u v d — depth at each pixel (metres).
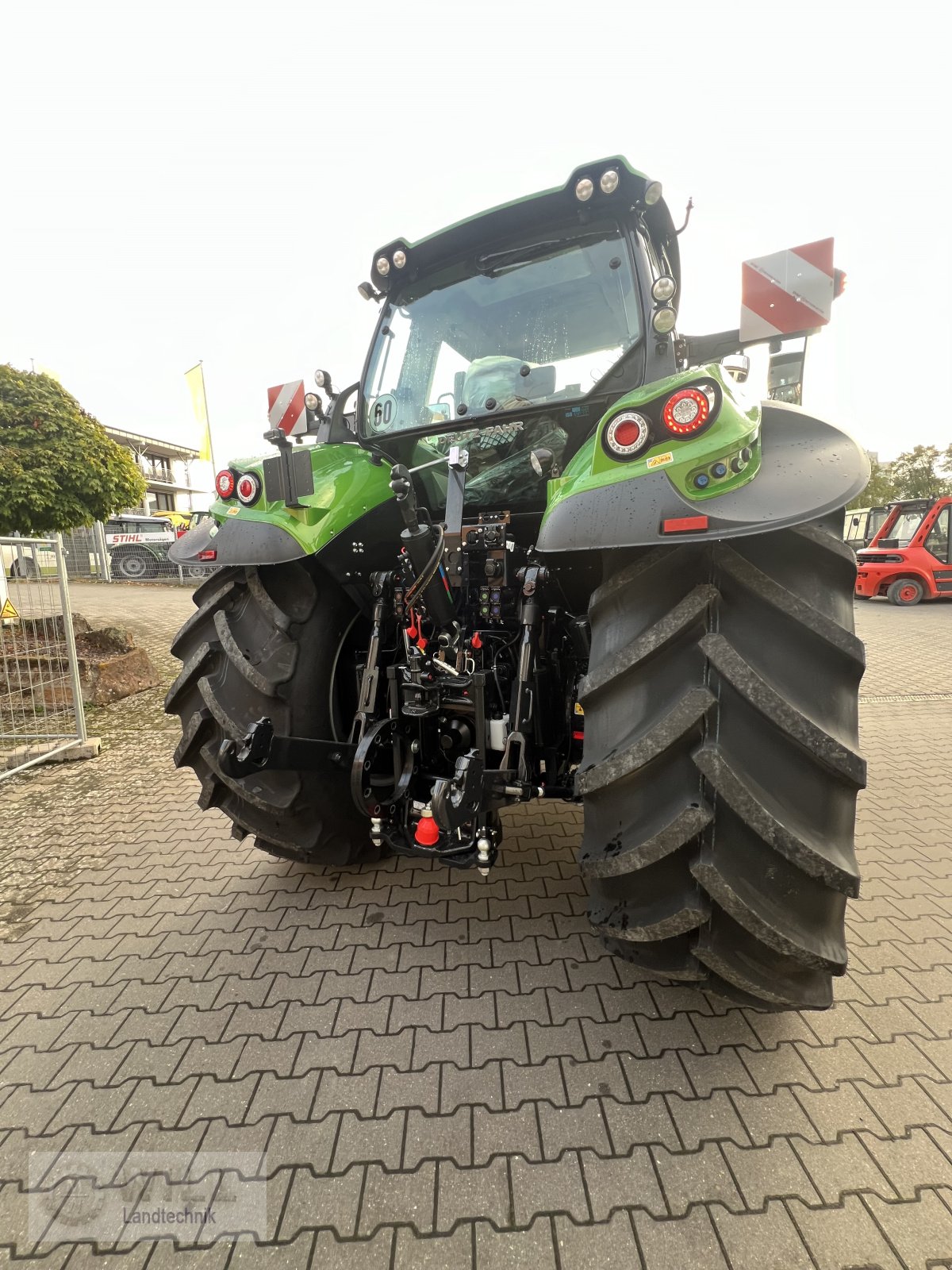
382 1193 1.30
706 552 1.40
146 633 8.96
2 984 1.96
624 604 1.47
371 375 2.51
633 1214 1.25
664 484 1.35
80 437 7.41
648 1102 1.49
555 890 2.42
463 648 1.97
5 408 7.02
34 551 4.52
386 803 1.96
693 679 1.37
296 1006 1.83
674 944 1.49
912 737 4.45
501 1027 1.73
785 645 1.37
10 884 2.58
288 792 2.13
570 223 2.12
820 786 1.36
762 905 1.35
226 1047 1.69
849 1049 1.65
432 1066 1.61
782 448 1.44
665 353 1.94
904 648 7.71
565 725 2.10
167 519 21.44
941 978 1.94
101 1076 1.61
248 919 2.28
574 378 2.10
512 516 2.24
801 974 1.47
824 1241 1.19
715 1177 1.31
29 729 4.73
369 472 2.27
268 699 2.08
